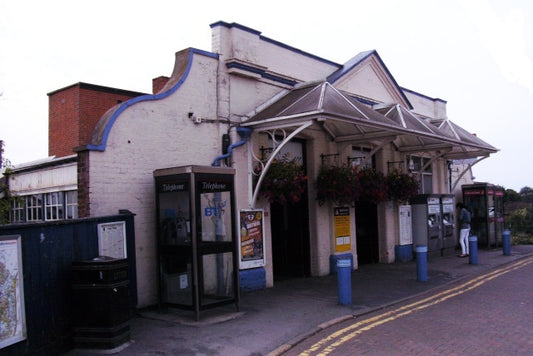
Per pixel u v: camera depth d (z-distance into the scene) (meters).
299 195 10.98
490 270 13.62
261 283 10.58
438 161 19.67
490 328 7.38
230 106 10.50
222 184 8.19
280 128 10.46
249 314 8.23
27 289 5.80
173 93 9.35
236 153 10.41
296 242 12.65
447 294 10.23
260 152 10.99
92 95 14.60
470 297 9.84
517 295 9.98
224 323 7.62
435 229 16.44
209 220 8.64
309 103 9.96
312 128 12.49
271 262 11.05
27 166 12.44
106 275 6.25
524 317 8.07
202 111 9.92
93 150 7.95
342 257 13.02
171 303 8.06
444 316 8.20
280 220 12.70
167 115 9.22
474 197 19.72
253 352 6.24
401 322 7.82
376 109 13.95
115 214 8.09
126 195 8.41
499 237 20.11
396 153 16.28
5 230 5.56
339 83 13.70
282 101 11.18
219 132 10.20
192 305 7.72
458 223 20.30
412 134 12.04
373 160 15.61
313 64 13.08
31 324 5.81
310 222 12.60
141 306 8.51
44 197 11.92
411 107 17.66
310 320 7.83
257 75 11.01
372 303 9.20
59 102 15.13
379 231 15.40
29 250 5.87
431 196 16.34
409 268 14.01
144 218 8.66
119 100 15.20
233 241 8.34
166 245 8.20
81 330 6.29
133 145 8.59
